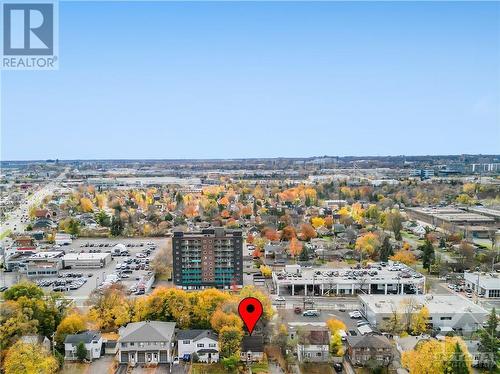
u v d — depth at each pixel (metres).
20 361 106.62
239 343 123.56
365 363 119.12
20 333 119.75
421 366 107.44
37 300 135.00
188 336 126.62
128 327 130.38
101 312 141.62
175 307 139.75
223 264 186.62
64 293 179.50
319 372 117.56
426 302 152.38
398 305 148.38
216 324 130.38
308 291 182.12
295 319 150.25
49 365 109.25
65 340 124.19
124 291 164.75
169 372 117.81
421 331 137.12
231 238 185.88
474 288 182.62
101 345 127.19
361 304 158.00
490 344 119.06
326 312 157.88
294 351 126.75
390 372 116.00
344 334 131.12
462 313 142.88
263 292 172.38
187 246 186.00
